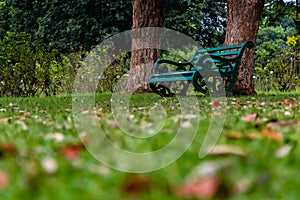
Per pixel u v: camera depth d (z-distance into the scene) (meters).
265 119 3.87
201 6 25.17
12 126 3.97
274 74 14.85
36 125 3.98
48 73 12.78
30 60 12.64
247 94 11.98
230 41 12.29
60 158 2.22
